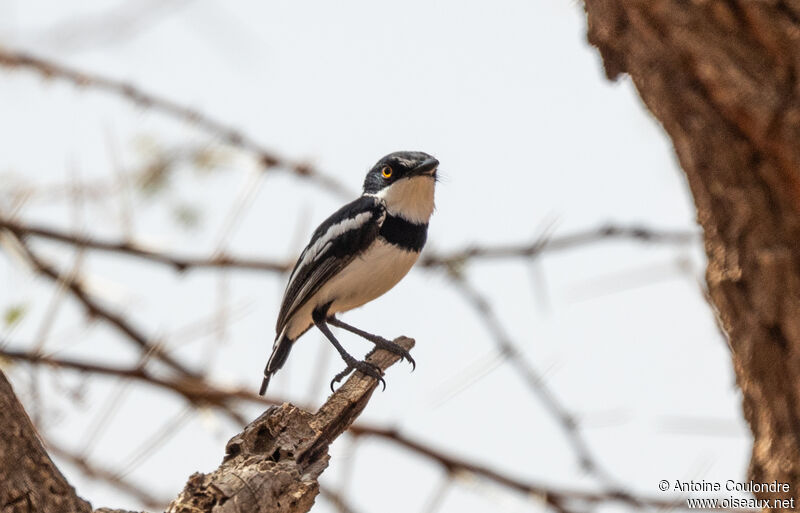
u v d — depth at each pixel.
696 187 7.94
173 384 13.34
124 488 12.51
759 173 7.54
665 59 7.78
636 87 8.23
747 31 7.35
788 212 7.46
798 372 7.47
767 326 7.61
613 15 8.18
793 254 7.45
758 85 7.27
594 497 12.43
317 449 8.12
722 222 7.82
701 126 7.70
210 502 7.40
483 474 12.80
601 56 8.62
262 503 7.47
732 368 8.28
